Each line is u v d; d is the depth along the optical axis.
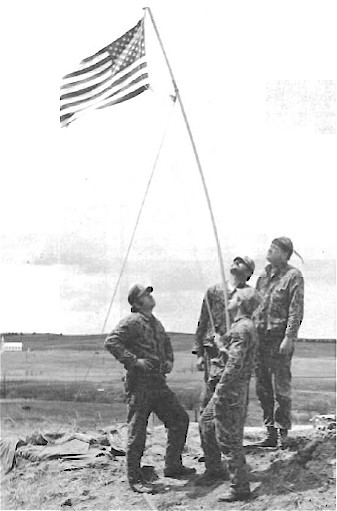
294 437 7.46
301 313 7.32
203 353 7.43
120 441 8.15
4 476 7.99
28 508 7.73
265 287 7.41
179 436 7.44
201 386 7.77
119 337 7.28
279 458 7.32
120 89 7.96
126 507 7.31
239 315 6.88
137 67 7.99
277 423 7.43
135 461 7.42
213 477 7.32
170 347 7.49
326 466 7.22
